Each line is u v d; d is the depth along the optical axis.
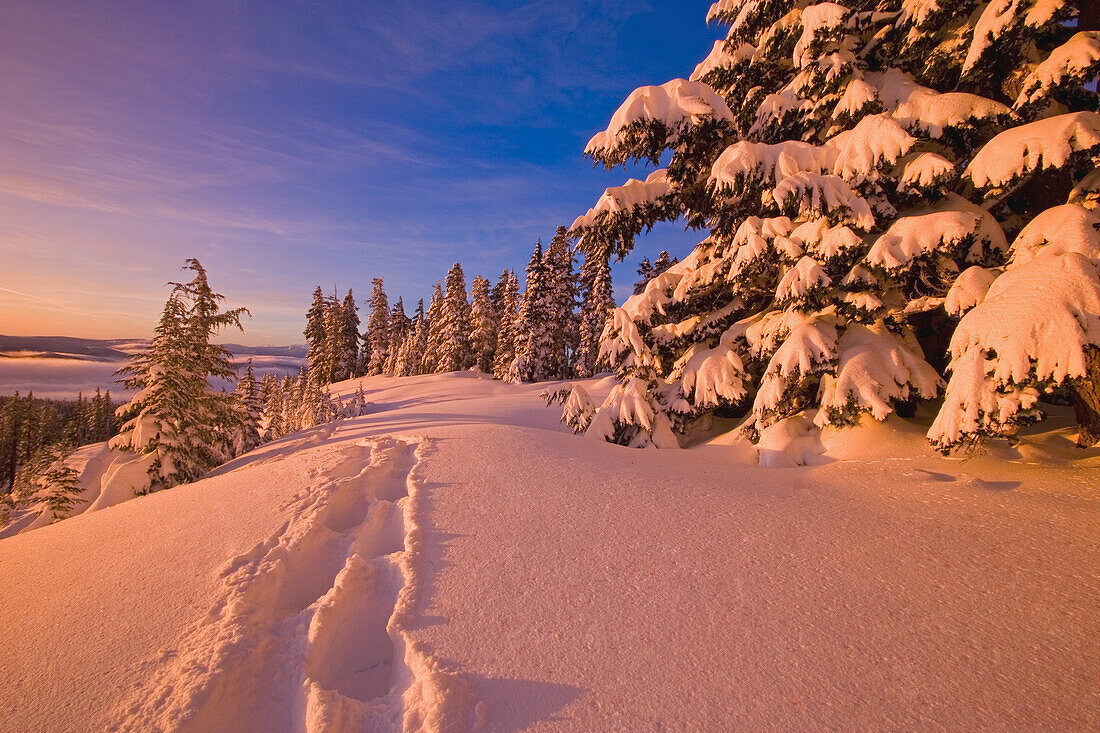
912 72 7.11
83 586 3.14
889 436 5.79
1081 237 4.24
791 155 6.62
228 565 3.25
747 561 3.16
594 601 2.75
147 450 11.11
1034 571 2.86
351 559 3.24
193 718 1.96
